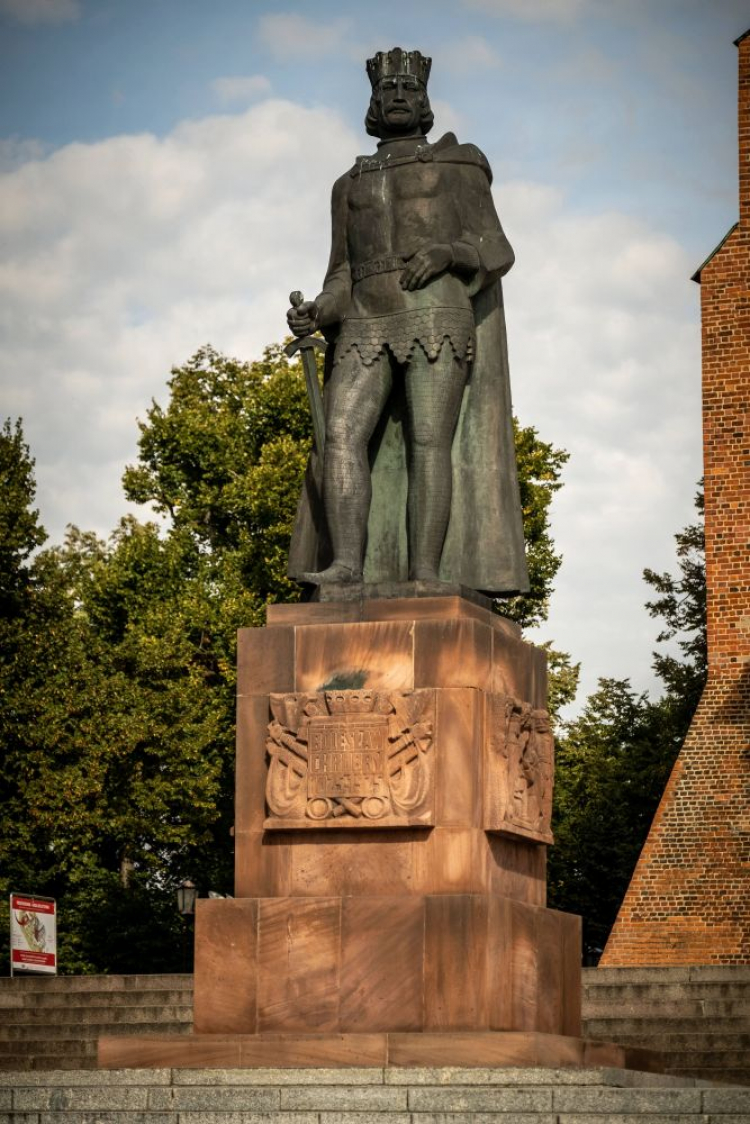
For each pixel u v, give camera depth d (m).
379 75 21.98
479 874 19.72
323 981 19.52
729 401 42.41
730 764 40.91
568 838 57.16
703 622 59.56
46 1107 17.77
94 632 58.47
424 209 21.53
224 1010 19.70
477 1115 16.91
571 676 58.38
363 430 21.42
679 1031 29.83
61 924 53.06
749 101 42.97
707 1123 16.73
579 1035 21.20
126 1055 19.28
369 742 19.86
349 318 21.64
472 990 19.17
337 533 21.23
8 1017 32.44
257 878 20.11
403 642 20.16
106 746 47.97
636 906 40.59
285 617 20.59
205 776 51.72
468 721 19.81
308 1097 17.45
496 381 21.92
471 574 21.62
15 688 47.44
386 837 19.84
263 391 60.03
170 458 62.09
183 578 60.34
